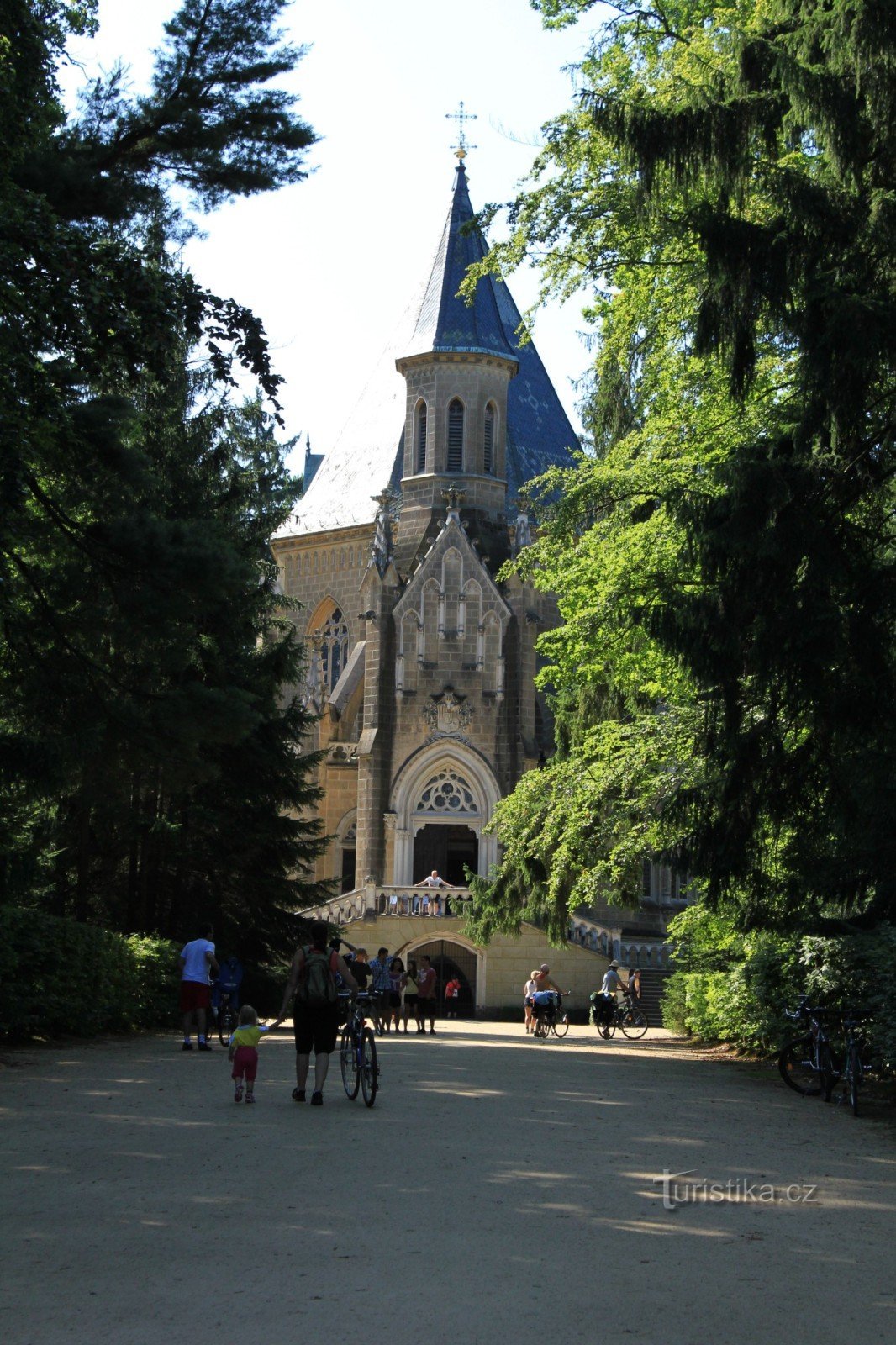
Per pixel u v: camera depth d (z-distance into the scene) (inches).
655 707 1262.3
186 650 1063.6
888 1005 717.3
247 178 879.1
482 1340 296.5
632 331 1053.8
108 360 817.5
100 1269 350.0
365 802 2188.7
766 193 816.3
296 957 680.4
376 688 2212.1
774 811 819.4
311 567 2600.9
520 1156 514.9
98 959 1060.5
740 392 814.5
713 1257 370.6
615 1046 1283.2
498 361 2410.2
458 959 2042.3
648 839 1038.4
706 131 805.9
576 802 1113.4
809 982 860.6
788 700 772.6
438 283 2472.9
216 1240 378.6
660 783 1025.5
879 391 773.3
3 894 948.6
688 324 999.6
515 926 1612.9
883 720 755.4
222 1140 547.5
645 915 2274.9
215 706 992.2
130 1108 644.7
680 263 951.6
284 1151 520.4
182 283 808.3
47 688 936.9
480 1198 434.3
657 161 815.1
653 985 1918.1
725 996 1091.9
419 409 2423.7
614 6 1050.1
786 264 775.1
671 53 980.6
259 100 879.7
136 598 924.6
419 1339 297.0
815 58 788.6
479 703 2210.9
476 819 2197.3
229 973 1138.0
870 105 756.0
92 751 919.0
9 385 765.9
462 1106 664.4
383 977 1512.1
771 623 752.3
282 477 1616.6
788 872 884.0
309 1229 390.9
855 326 721.0
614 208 986.1
